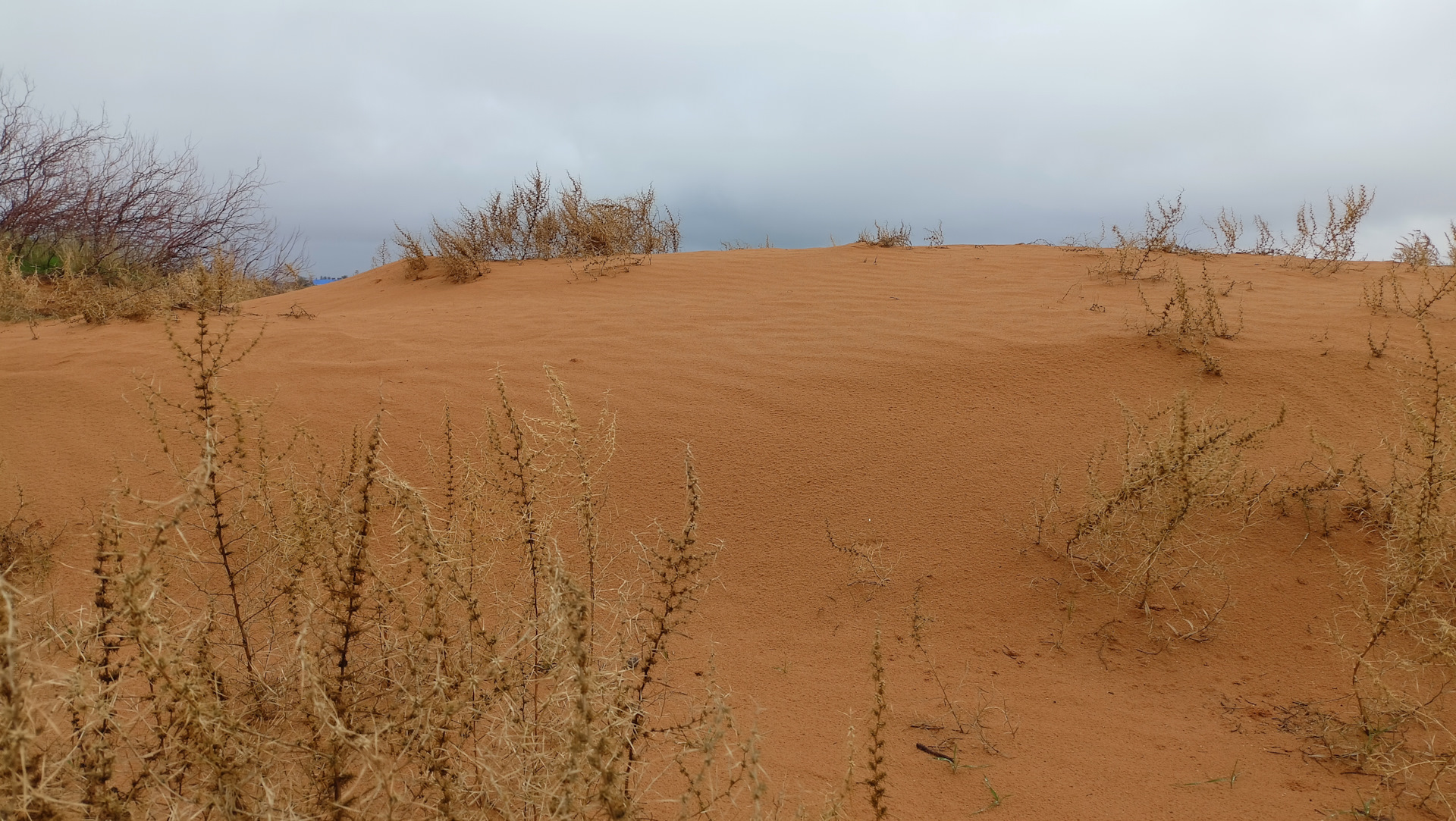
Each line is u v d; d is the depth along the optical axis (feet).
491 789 5.55
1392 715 8.07
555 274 28.76
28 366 17.81
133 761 5.91
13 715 4.10
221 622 8.46
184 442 14.38
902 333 18.13
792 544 11.91
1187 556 11.10
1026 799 7.30
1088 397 14.66
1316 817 6.93
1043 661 9.57
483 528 9.34
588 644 6.88
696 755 7.68
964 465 13.24
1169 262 26.22
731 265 28.30
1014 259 27.63
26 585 10.00
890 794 7.38
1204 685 9.04
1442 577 9.97
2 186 42.45
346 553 6.49
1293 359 15.33
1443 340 16.08
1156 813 7.09
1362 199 23.66
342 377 17.03
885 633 10.17
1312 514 11.47
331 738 5.21
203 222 48.03
